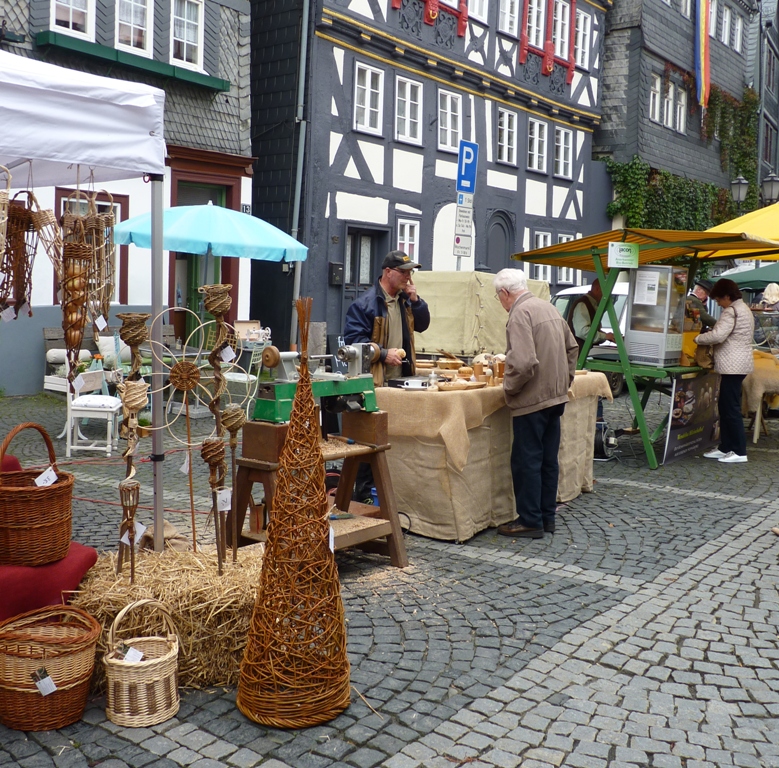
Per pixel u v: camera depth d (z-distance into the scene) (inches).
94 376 315.6
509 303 226.8
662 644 160.6
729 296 335.6
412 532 228.5
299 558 126.6
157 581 141.9
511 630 164.9
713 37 1063.6
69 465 301.3
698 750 124.6
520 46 771.4
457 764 118.9
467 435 216.2
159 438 155.6
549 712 134.0
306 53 583.5
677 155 981.2
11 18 434.3
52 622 133.7
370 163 638.5
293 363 186.1
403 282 244.7
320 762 118.1
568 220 864.3
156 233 155.9
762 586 193.5
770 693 142.7
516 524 232.1
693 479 307.7
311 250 598.9
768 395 412.8
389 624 166.2
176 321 553.0
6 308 166.7
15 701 123.6
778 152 1341.0
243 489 187.0
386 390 221.6
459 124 720.3
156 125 150.9
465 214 350.0
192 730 125.6
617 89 901.8
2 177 192.2
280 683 126.5
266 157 604.7
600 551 217.3
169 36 512.4
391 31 637.9
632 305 334.0
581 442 277.3
